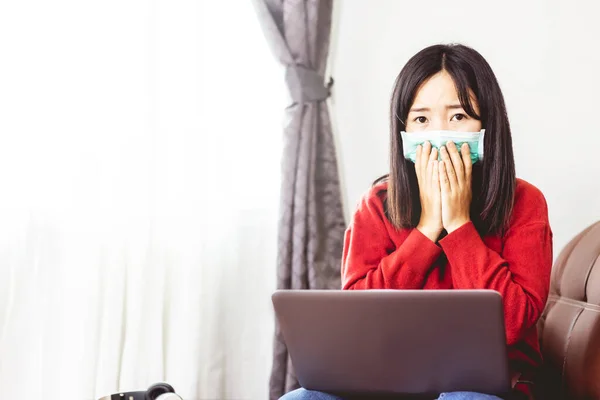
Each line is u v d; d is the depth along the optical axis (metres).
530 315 1.62
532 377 1.71
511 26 2.29
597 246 1.80
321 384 1.46
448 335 1.32
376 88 2.42
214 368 2.31
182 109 2.31
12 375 2.02
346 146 2.44
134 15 2.25
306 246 2.31
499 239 1.70
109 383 2.12
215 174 2.34
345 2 2.44
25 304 2.05
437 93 1.72
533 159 2.25
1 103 2.07
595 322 1.66
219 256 2.34
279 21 2.38
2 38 2.08
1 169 2.05
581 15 2.22
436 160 1.70
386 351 1.36
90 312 2.11
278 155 2.43
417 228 1.74
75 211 2.11
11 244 2.05
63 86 2.14
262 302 2.39
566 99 2.23
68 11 2.16
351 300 1.35
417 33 2.38
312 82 2.36
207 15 2.37
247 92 2.41
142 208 2.21
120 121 2.21
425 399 1.41
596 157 2.19
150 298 2.21
